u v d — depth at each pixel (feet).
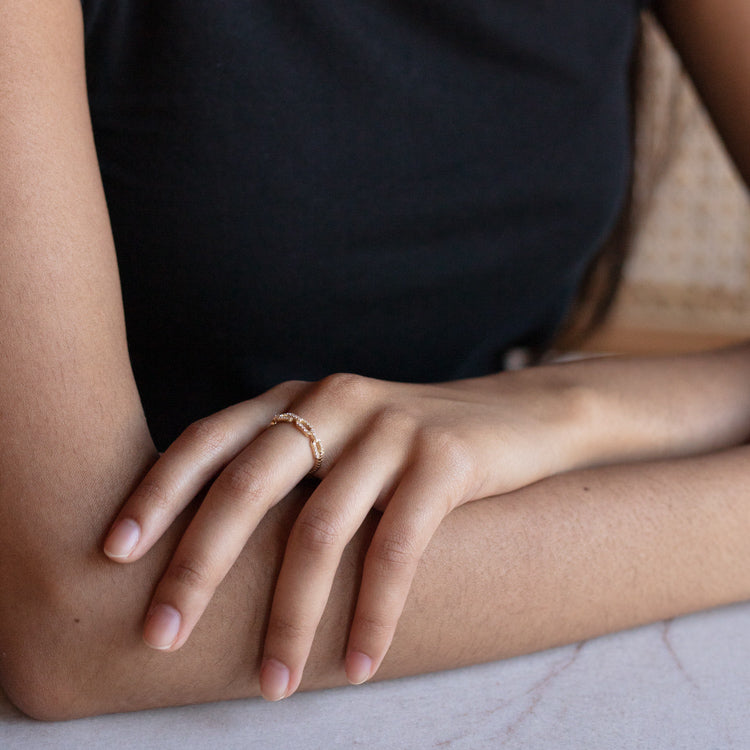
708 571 2.04
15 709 1.87
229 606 1.84
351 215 2.32
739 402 2.32
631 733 1.86
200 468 1.85
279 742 1.83
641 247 10.52
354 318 2.43
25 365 1.83
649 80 3.03
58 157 1.88
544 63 2.40
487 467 1.94
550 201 2.50
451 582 1.91
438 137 2.35
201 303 2.31
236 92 2.18
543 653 2.00
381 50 2.26
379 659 1.86
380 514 1.91
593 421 2.14
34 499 1.82
